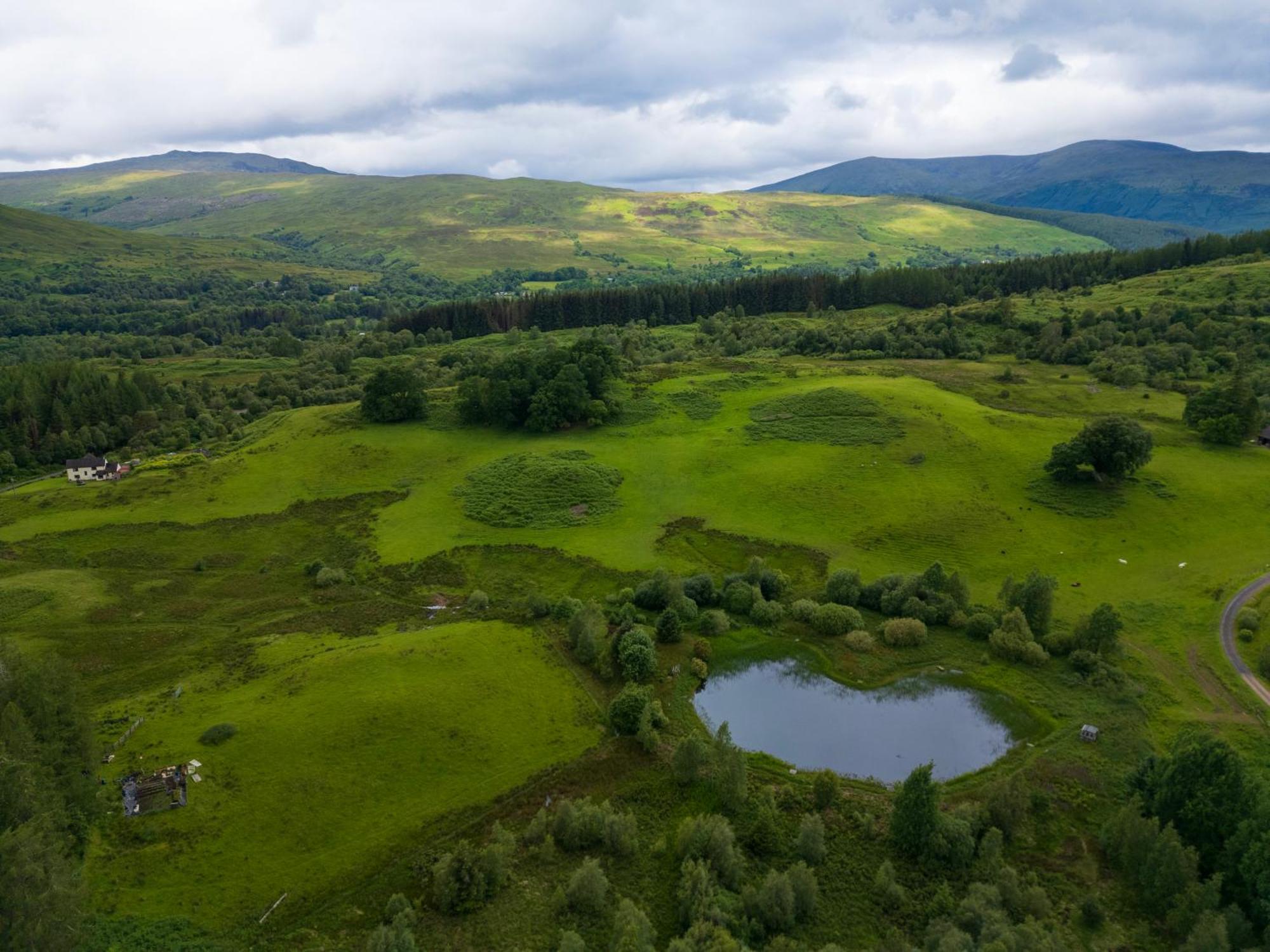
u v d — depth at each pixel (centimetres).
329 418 15988
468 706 6700
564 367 15025
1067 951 4538
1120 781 5962
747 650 8044
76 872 4575
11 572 10106
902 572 9375
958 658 7762
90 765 5659
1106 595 8700
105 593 9500
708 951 4244
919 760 6444
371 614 8900
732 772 5731
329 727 6275
